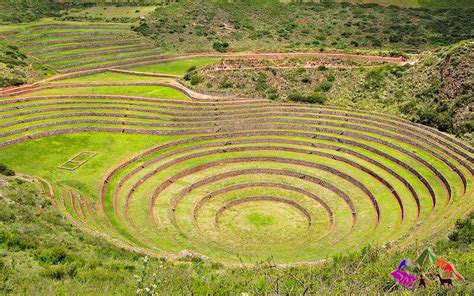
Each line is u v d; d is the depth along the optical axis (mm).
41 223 37750
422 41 111188
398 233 43750
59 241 34656
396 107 69625
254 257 42469
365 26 122688
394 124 65750
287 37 121938
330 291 18734
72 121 71812
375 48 109438
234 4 141375
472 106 59562
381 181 55594
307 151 64125
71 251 33250
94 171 57719
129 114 74312
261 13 136875
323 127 67812
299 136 67812
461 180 50750
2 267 27375
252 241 47688
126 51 114375
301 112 72938
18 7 144750
